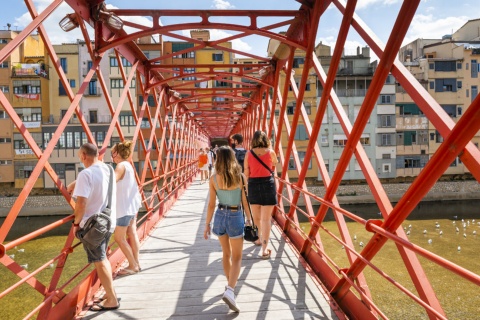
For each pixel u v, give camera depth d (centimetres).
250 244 604
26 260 1784
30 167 3225
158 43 3494
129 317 349
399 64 269
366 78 3559
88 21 473
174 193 1151
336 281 382
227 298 342
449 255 1797
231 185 362
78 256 1844
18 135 3228
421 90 238
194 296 399
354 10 351
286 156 673
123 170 441
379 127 3547
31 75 3278
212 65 814
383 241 269
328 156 3488
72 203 357
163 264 518
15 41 285
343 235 382
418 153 3559
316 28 477
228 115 1997
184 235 704
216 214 369
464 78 3616
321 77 463
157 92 970
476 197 3353
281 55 717
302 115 618
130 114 3338
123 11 517
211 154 1877
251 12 530
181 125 1538
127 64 3409
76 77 3422
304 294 397
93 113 3391
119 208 446
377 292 1354
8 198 3009
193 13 523
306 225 2467
